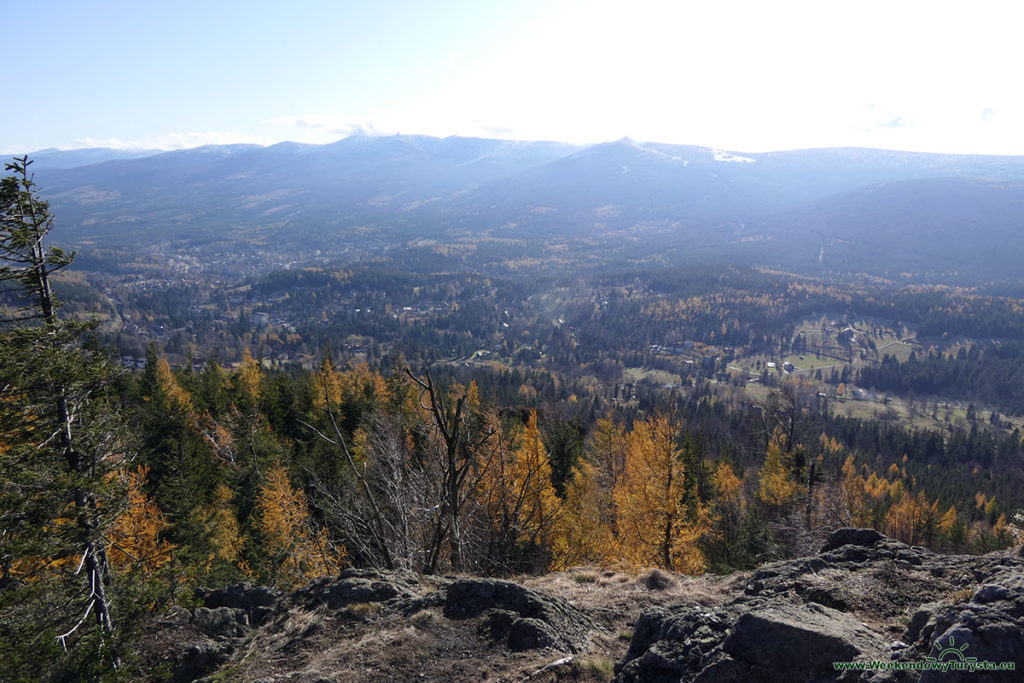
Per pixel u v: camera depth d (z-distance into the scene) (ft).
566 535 74.18
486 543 59.57
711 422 342.44
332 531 72.95
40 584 39.55
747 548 105.60
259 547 107.55
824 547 40.22
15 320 41.09
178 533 90.79
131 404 140.05
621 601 39.14
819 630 22.06
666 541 83.10
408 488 54.08
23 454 38.34
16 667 33.68
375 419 65.87
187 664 36.11
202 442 135.54
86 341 45.50
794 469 142.61
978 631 18.26
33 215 41.50
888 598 29.32
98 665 34.88
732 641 23.16
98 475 43.78
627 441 114.01
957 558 32.99
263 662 34.01
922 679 18.07
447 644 32.60
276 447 129.08
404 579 43.32
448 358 619.67
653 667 24.98
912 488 238.27
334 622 37.04
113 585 45.24
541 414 132.36
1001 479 304.50
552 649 31.14
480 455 60.64
